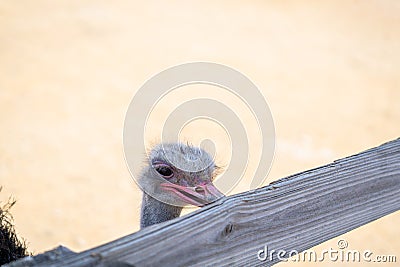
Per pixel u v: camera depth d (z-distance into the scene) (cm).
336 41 2392
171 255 292
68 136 1586
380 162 398
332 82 2028
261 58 2195
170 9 2670
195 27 2477
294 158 1495
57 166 1424
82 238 1141
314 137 1625
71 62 2111
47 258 266
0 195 1270
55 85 1919
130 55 2188
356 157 391
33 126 1633
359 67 2164
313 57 2231
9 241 470
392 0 2836
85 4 2673
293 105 1834
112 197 1293
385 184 396
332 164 381
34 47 2223
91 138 1582
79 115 1719
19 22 2442
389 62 2225
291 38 2402
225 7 2716
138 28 2442
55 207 1241
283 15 2645
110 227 1184
